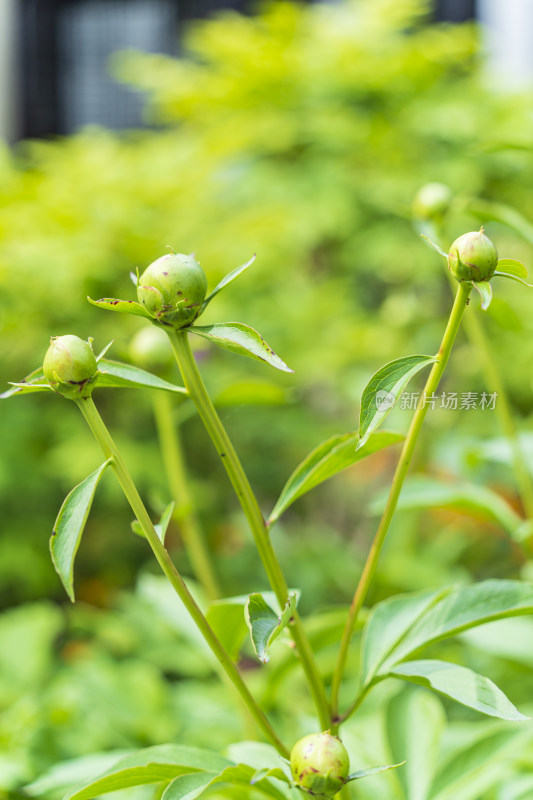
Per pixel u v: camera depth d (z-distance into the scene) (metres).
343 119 2.85
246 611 0.69
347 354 2.54
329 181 2.79
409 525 2.43
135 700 1.47
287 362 2.48
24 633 1.73
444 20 3.86
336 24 3.12
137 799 1.00
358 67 2.90
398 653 0.78
